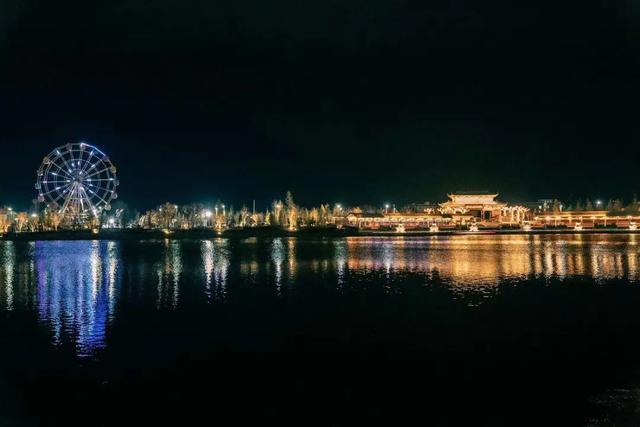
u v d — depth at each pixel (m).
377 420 22.98
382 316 41.50
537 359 30.11
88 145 158.88
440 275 65.94
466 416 23.12
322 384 26.91
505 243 131.75
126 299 50.34
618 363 29.27
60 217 188.88
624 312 42.06
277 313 43.12
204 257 97.56
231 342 34.34
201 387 26.67
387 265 78.75
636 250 104.50
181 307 46.09
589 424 22.08
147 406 24.56
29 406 24.59
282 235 188.75
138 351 32.41
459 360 30.16
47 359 31.00
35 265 84.44
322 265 79.88
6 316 42.53
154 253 109.44
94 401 25.16
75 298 51.19
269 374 28.39
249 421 23.08
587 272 67.56
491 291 52.91
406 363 29.81
